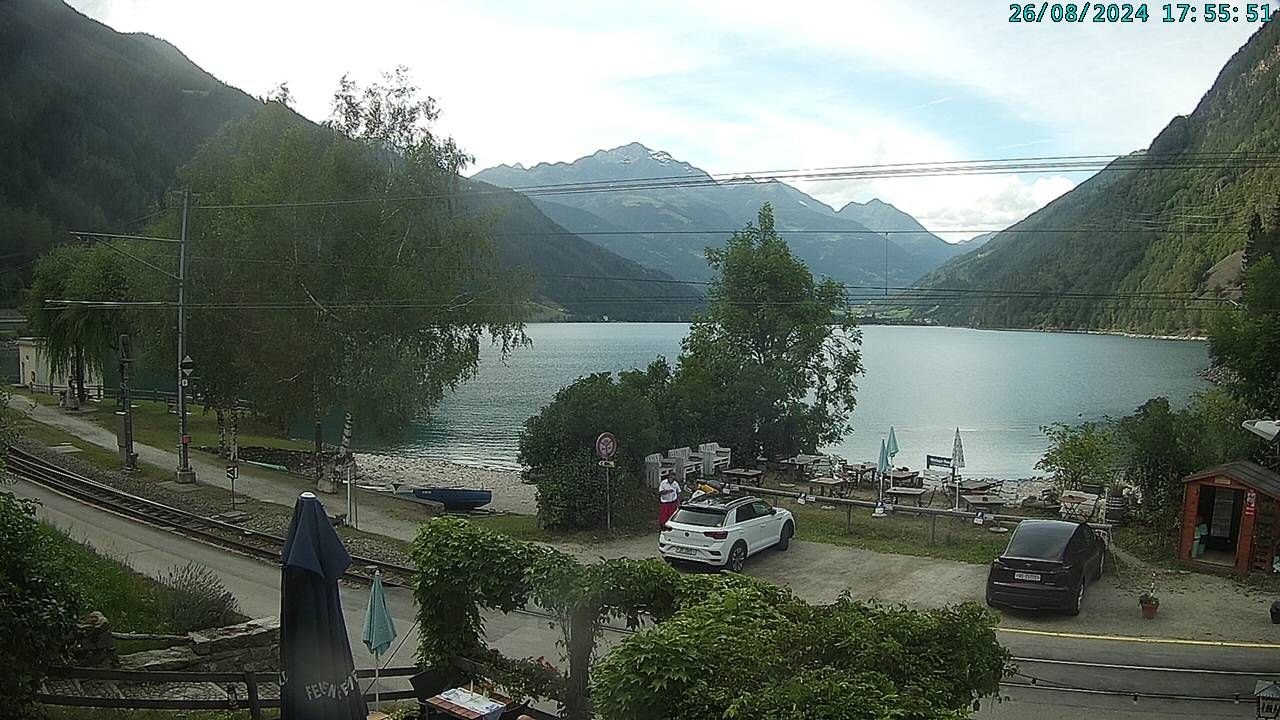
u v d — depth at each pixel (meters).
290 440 48.00
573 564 9.47
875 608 7.94
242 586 17.75
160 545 21.05
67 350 50.78
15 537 8.95
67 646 9.07
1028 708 11.34
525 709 9.74
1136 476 22.55
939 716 5.74
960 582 18.38
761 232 36.22
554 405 26.11
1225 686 12.14
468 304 35.12
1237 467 19.28
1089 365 102.56
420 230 34.91
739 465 32.56
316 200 33.12
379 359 33.34
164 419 47.97
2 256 87.06
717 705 6.16
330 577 8.09
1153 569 18.88
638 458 26.83
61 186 110.75
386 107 36.41
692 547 19.25
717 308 35.34
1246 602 16.41
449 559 10.20
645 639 6.82
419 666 10.62
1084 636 14.42
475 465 44.16
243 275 33.78
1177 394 70.19
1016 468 40.56
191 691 11.30
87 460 33.12
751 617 7.58
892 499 27.25
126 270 42.34
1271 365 22.58
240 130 38.06
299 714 7.84
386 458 45.62
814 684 5.96
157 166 130.25
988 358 118.44
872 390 75.69
